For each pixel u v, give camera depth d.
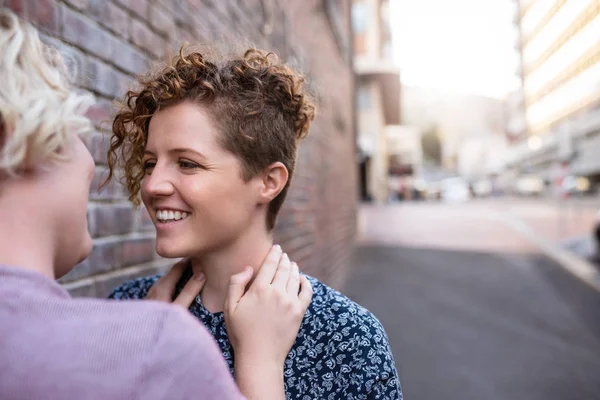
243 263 0.86
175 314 0.50
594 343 4.24
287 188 0.89
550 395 3.17
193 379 0.48
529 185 41.75
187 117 0.77
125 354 0.46
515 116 41.44
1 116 0.49
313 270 4.25
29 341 0.46
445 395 3.14
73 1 1.26
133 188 0.94
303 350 0.80
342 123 7.33
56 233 0.55
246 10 2.86
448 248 9.94
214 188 0.77
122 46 1.52
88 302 0.50
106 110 1.40
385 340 0.83
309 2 4.84
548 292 6.23
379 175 26.22
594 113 22.62
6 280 0.49
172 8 1.89
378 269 7.53
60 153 0.55
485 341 4.25
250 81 0.80
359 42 21.25
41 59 0.54
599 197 28.56
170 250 0.79
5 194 0.52
